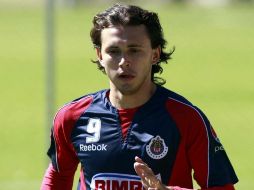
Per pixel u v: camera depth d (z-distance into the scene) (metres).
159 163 10.99
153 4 164.38
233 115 47.62
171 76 69.44
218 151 11.11
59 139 11.58
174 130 11.00
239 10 145.12
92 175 11.23
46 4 22.44
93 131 11.27
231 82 65.38
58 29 111.75
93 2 168.00
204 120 11.04
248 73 71.19
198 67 75.94
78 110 11.42
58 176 11.86
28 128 45.22
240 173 31.09
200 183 11.16
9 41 100.19
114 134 11.14
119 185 11.07
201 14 136.25
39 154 37.28
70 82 65.69
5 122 47.62
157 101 11.16
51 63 22.45
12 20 126.94
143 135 11.05
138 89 11.08
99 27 11.08
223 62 80.25
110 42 10.88
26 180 30.70
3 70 75.31
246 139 39.56
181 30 110.81
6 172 32.97
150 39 11.00
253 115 47.41
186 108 11.07
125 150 11.04
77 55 85.88
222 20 126.19
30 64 79.56
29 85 65.06
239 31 110.56
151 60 11.16
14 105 54.44
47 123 22.66
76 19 126.00
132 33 10.84
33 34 107.06
